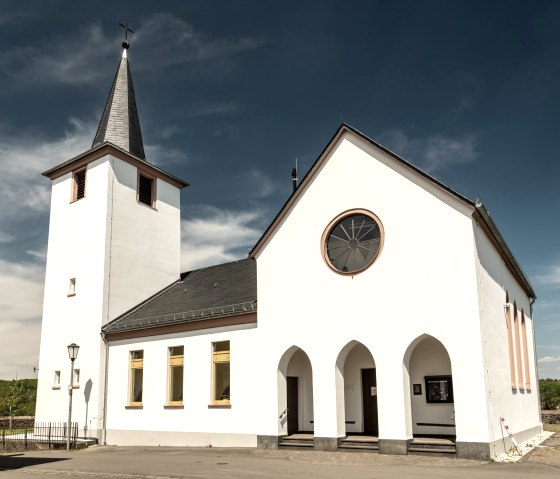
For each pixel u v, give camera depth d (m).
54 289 28.52
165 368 23.42
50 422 26.66
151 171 30.27
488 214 17.45
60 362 27.25
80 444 23.11
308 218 19.89
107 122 30.08
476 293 16.20
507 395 18.73
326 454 17.12
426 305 16.91
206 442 21.38
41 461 17.42
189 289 27.53
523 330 26.27
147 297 28.70
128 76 32.00
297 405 21.31
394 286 17.58
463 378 15.98
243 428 20.42
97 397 25.19
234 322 21.44
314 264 19.41
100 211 27.62
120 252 27.72
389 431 16.83
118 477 13.50
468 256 16.52
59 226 29.25
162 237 30.31
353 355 20.31
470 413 15.73
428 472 13.26
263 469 14.12
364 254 18.52
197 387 22.11
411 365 19.06
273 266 20.38
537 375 29.08
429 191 17.52
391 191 18.25
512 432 18.61
